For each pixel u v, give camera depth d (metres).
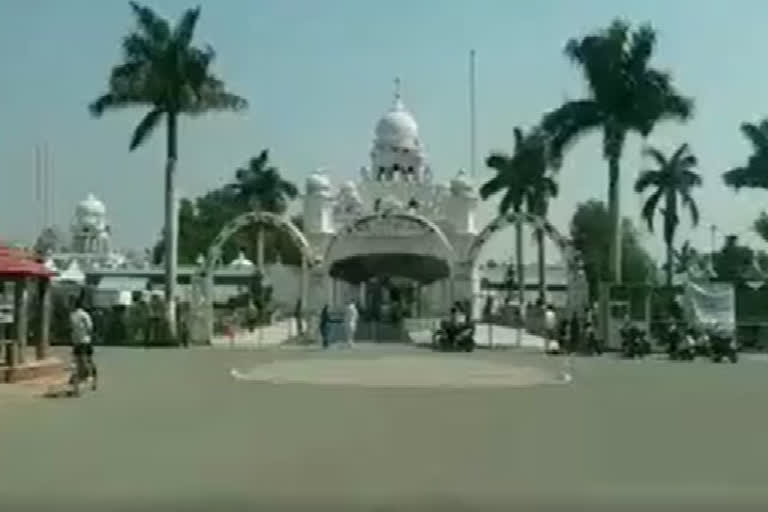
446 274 77.56
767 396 27.00
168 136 55.84
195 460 15.13
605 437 18.23
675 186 77.88
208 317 56.94
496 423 20.38
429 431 18.95
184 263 119.44
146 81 54.72
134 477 13.54
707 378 33.84
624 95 55.38
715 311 49.59
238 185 102.31
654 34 55.81
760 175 68.00
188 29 55.56
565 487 12.94
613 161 56.06
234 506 11.55
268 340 60.06
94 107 55.69
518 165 79.38
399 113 94.06
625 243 91.56
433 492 12.49
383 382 30.91
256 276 94.94
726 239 93.94
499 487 12.88
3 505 11.60
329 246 61.66
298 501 11.85
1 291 42.03
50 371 32.78
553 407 23.72
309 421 20.61
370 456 15.60
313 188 82.56
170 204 55.91
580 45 56.44
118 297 68.50
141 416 21.52
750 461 15.34
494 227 58.59
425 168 93.12
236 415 21.72
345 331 55.53
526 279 110.50
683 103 55.84
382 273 77.94
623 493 12.59
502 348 54.22
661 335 50.84
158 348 52.12
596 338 50.34
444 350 51.59
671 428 19.70
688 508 11.73
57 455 15.67
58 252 116.56
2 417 21.31
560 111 56.50
